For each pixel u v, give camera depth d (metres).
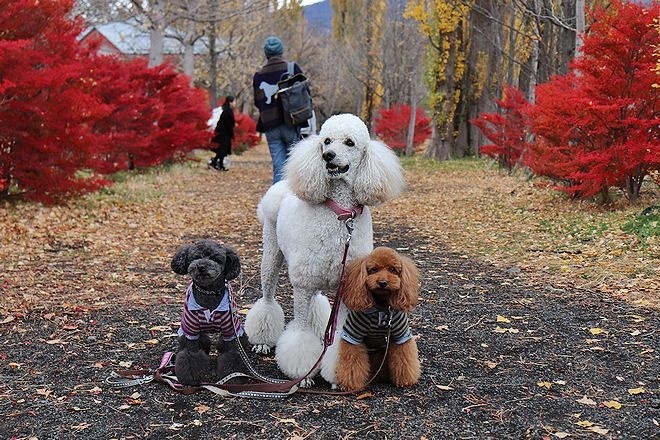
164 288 6.01
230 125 20.55
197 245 3.74
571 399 3.57
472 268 7.05
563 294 5.79
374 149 3.68
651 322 4.90
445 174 19.91
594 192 9.75
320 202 3.68
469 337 4.66
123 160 15.62
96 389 3.68
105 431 3.18
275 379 3.87
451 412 3.41
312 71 51.47
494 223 10.05
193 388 3.66
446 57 25.83
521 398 3.59
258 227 10.01
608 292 5.77
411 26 36.75
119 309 5.29
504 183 15.96
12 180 9.89
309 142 3.71
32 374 3.89
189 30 25.48
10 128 8.86
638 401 3.53
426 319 5.11
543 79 16.92
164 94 17.44
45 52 9.48
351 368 3.63
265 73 7.28
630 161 9.09
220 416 3.37
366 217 3.76
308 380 3.78
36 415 3.34
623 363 4.09
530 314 5.21
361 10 43.41
